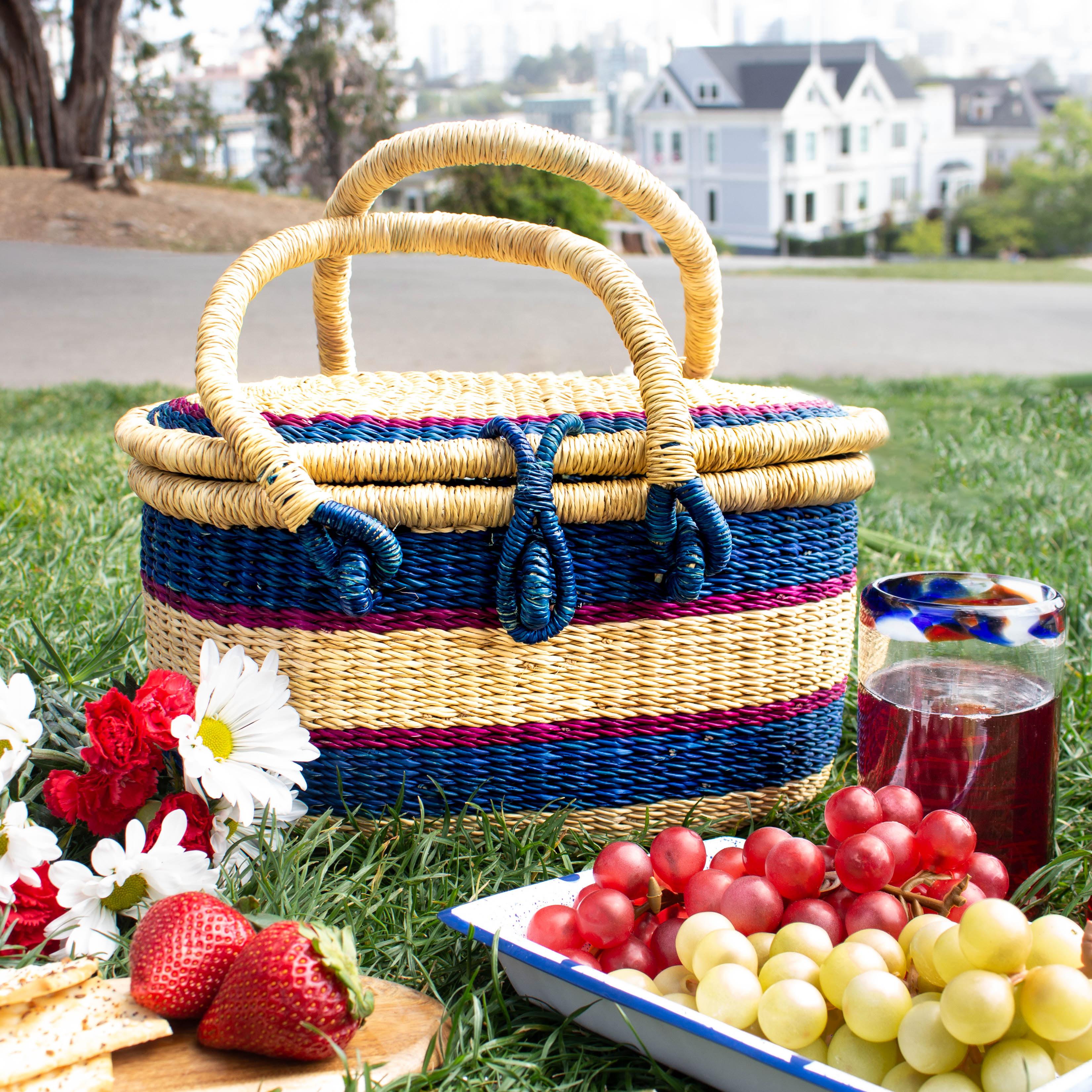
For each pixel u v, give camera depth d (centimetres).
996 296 1158
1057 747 114
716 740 126
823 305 1067
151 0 1502
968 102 2305
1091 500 301
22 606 189
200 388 113
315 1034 84
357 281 1012
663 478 108
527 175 1216
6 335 751
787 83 2120
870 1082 83
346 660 116
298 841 119
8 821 104
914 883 99
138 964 90
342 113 1661
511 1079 90
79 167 1248
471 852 118
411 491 110
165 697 113
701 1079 88
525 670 118
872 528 272
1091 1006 79
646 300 117
